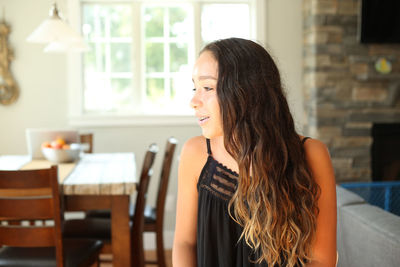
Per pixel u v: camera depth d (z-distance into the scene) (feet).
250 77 3.34
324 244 3.43
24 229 6.32
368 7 11.61
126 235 7.41
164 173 9.12
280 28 12.67
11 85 12.23
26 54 12.26
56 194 6.25
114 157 10.43
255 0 12.53
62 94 12.46
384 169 12.18
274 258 3.40
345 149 12.03
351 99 11.98
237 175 3.59
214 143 3.73
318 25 11.75
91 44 12.79
